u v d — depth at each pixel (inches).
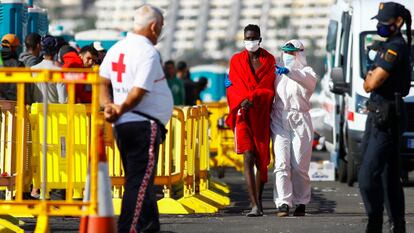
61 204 653.3
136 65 684.1
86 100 1008.9
